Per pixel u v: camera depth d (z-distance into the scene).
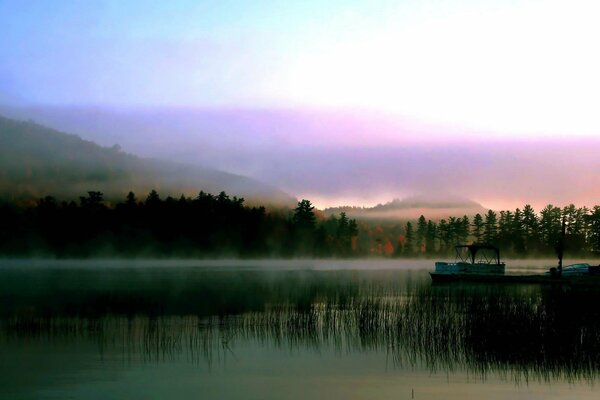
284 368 21.64
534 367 21.34
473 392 18.69
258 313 34.53
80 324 30.12
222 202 155.00
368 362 22.53
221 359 22.91
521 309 27.59
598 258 132.12
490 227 151.62
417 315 29.34
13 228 137.00
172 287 53.88
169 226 145.12
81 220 139.25
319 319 31.59
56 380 19.83
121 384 19.45
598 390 18.81
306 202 164.00
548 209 144.75
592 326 25.33
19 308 36.47
